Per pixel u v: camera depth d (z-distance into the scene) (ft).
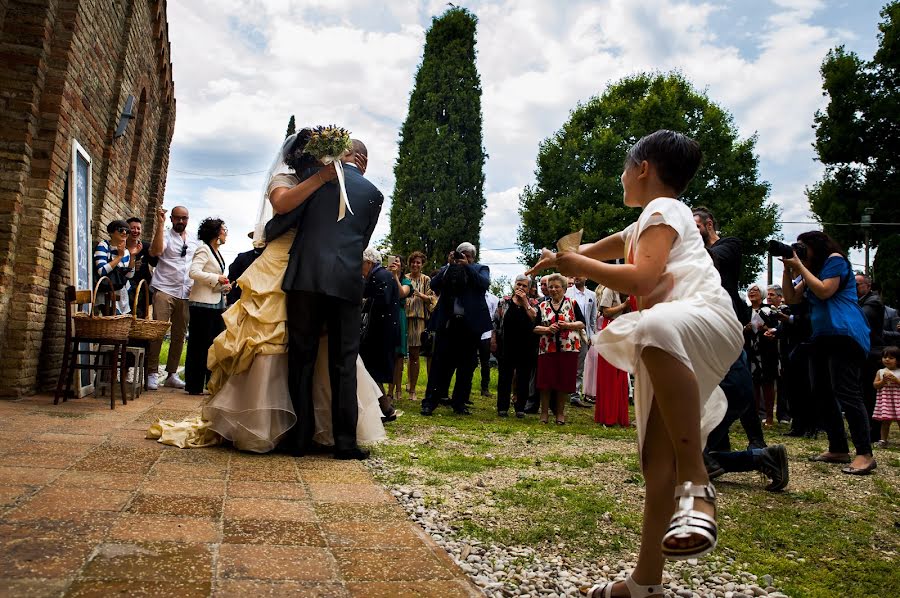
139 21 29.81
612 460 17.08
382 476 13.10
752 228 92.53
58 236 22.95
